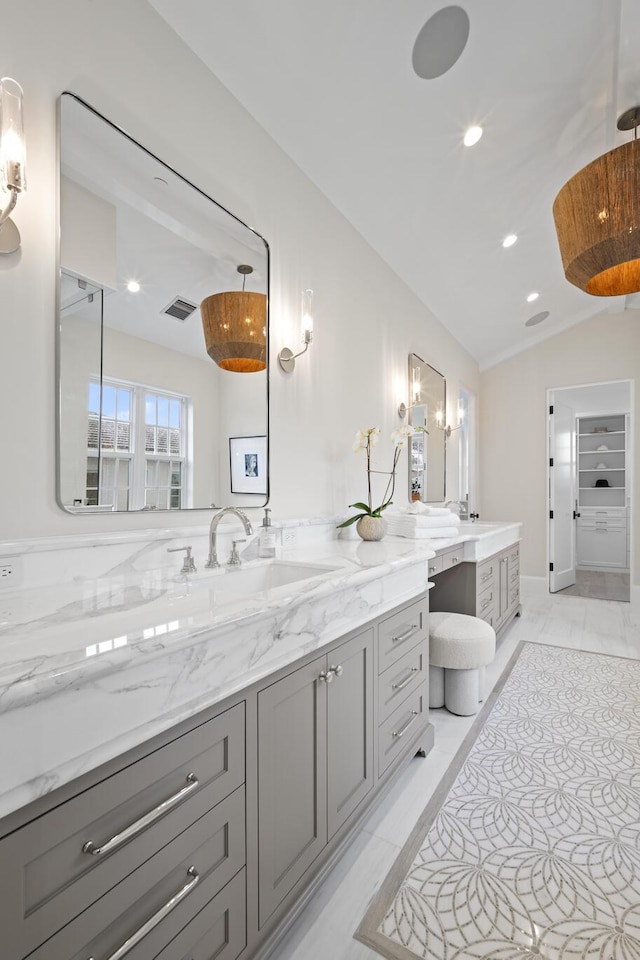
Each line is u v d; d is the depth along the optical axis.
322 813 1.25
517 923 1.18
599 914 1.20
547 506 5.04
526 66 1.94
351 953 1.10
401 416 3.25
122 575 1.31
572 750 1.98
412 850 1.42
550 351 5.06
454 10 1.65
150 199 1.46
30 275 1.14
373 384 2.88
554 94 2.11
